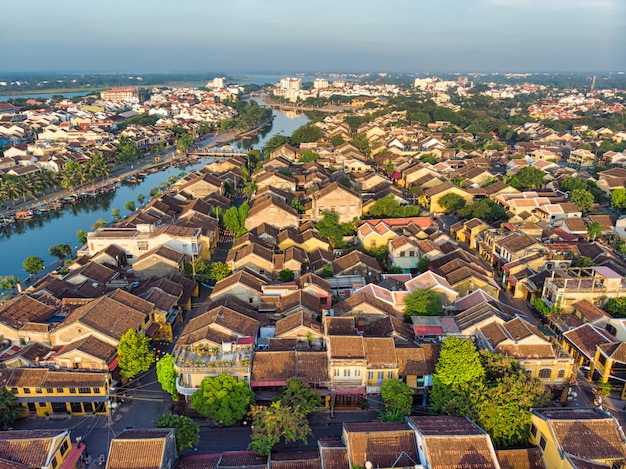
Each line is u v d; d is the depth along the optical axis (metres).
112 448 48.81
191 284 93.38
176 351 66.00
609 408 64.19
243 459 52.25
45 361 67.06
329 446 50.50
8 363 65.88
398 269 98.81
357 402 64.56
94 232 108.25
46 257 123.00
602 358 67.31
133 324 72.50
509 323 69.12
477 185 160.62
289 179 158.25
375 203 134.88
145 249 105.69
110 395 64.19
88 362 65.50
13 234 139.75
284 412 54.69
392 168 195.00
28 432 52.41
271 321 78.50
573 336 73.25
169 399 66.88
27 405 63.34
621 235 120.44
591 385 68.50
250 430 60.66
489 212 130.38
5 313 72.81
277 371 63.50
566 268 89.12
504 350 65.19
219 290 85.62
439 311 77.31
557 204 131.62
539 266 97.31
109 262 100.94
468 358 59.03
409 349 65.50
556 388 64.50
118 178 197.75
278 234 115.88
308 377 62.91
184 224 114.31
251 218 122.81
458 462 46.69
